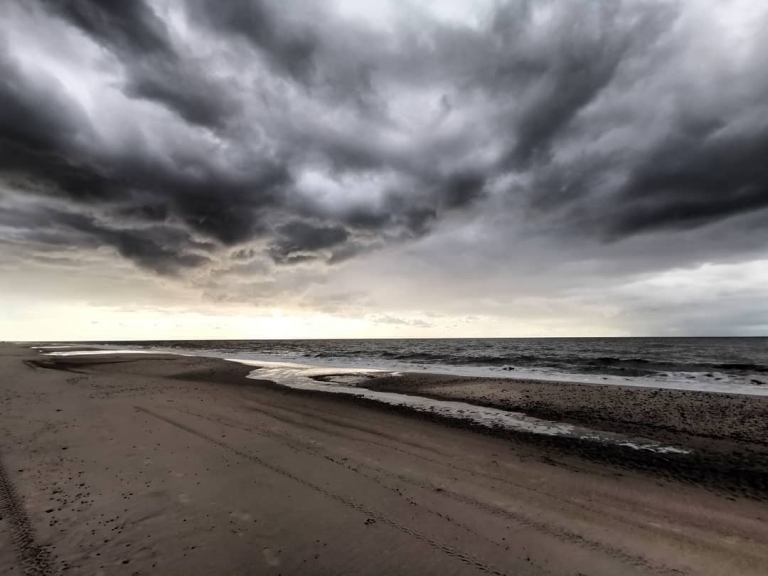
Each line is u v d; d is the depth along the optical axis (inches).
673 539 175.8
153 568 143.9
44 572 139.3
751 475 258.1
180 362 1168.8
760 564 156.9
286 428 365.1
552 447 317.4
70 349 2166.6
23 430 325.7
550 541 171.6
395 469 260.2
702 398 512.1
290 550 159.0
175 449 289.0
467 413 441.4
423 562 152.9
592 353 1654.8
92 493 208.4
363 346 3038.9
